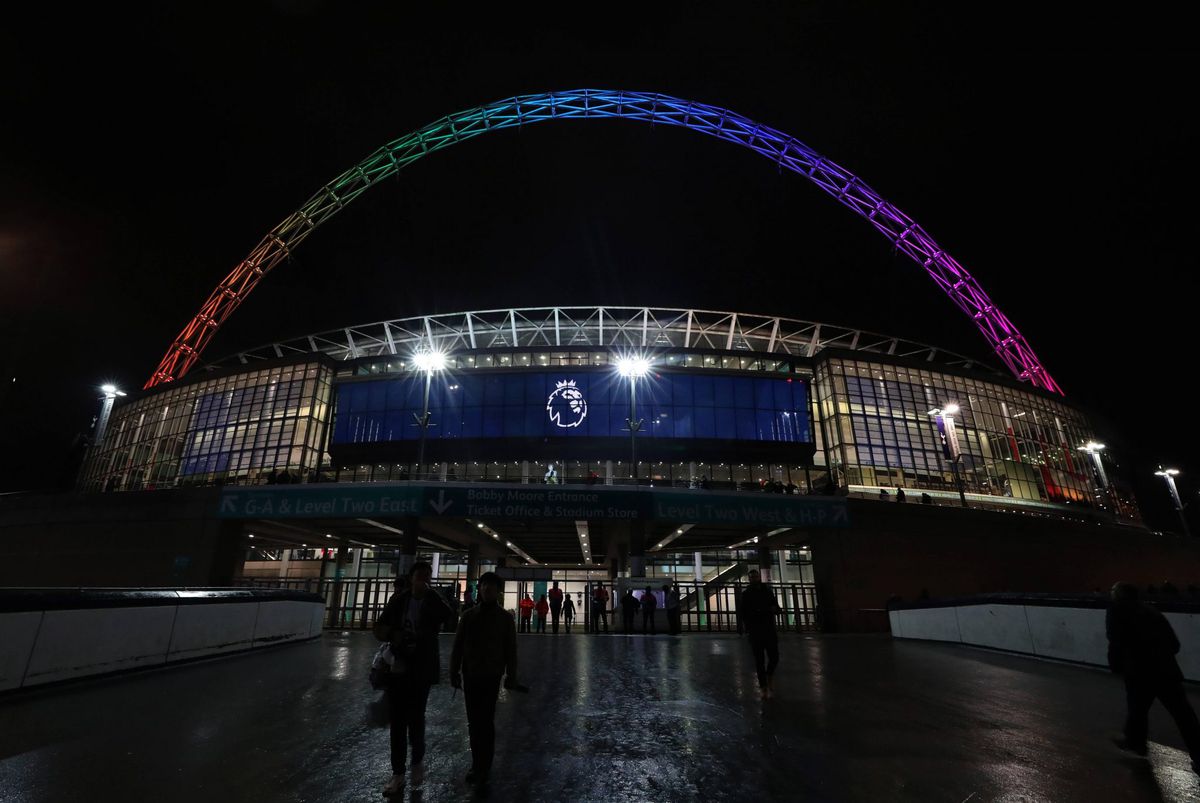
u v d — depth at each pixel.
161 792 4.90
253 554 49.84
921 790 4.99
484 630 5.28
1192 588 22.31
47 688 8.98
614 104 73.38
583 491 26.72
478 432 46.81
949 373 50.66
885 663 13.80
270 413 48.44
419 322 60.81
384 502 26.58
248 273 72.06
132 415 55.47
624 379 47.53
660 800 4.77
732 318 60.25
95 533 31.39
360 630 25.05
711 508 27.41
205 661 12.65
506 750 6.20
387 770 5.52
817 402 49.34
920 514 31.67
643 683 10.53
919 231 74.94
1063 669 12.50
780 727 7.20
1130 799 4.84
